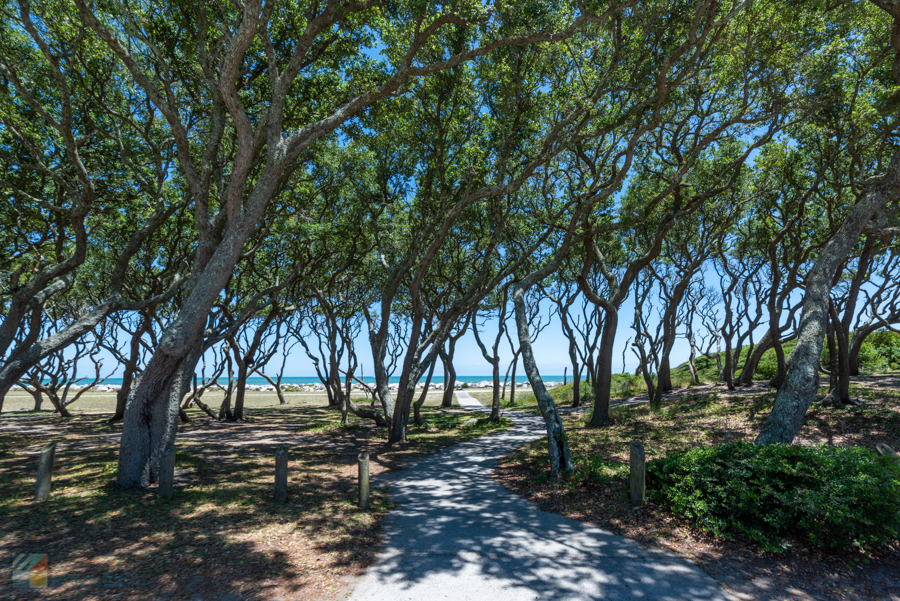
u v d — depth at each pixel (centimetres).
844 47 1207
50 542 604
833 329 1570
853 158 1295
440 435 1825
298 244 1855
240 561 564
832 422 1261
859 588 504
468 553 605
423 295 2400
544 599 480
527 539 654
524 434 1758
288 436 1761
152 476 906
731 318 2269
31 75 1210
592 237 1590
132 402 902
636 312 2297
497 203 1587
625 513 743
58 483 905
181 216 1678
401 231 1984
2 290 1670
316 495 892
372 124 1445
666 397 2367
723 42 1188
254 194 900
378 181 1678
